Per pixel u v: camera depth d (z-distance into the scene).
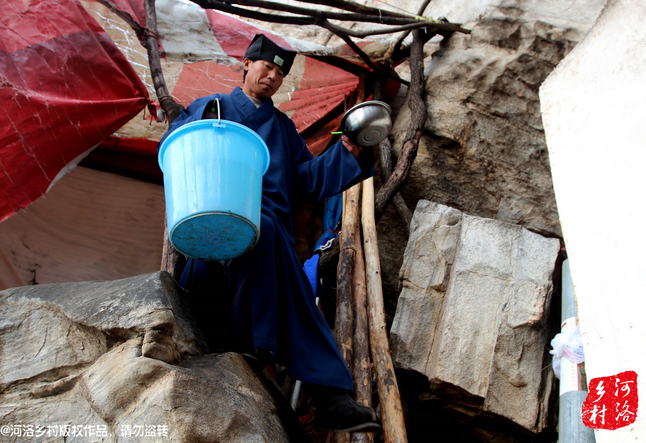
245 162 2.65
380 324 3.95
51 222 5.07
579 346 3.69
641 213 2.94
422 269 4.57
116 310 2.65
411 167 5.48
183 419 2.29
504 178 5.81
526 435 3.98
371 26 7.26
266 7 5.53
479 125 5.93
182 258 3.66
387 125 2.94
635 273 2.83
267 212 2.96
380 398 3.58
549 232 5.62
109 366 2.48
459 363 4.05
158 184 5.50
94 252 5.14
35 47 4.41
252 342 2.83
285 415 2.90
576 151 3.54
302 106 5.83
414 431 4.44
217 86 5.46
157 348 2.48
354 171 3.09
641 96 3.28
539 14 6.61
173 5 5.55
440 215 4.78
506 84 6.15
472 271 4.43
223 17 5.76
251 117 3.26
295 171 3.28
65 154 4.40
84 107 4.45
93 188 5.29
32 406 2.46
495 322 4.20
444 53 6.57
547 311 4.27
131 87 4.77
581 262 3.16
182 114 3.29
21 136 4.18
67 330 2.71
